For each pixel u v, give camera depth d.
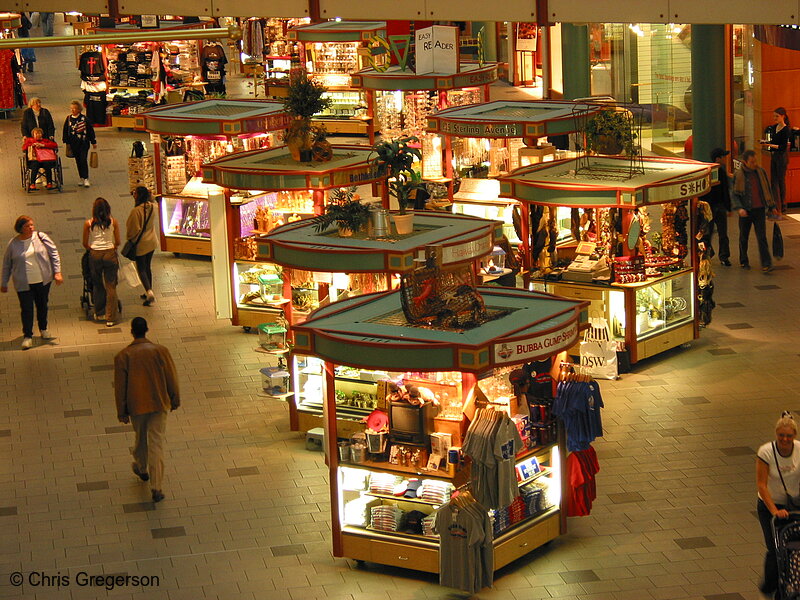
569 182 13.62
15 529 10.57
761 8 10.01
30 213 20.70
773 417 12.45
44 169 21.97
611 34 23.98
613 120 14.61
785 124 19.41
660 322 14.15
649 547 10.00
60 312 16.33
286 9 10.48
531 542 9.84
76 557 10.06
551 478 10.11
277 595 9.41
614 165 14.54
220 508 10.90
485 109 18.00
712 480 11.14
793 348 14.30
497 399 9.77
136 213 16.08
